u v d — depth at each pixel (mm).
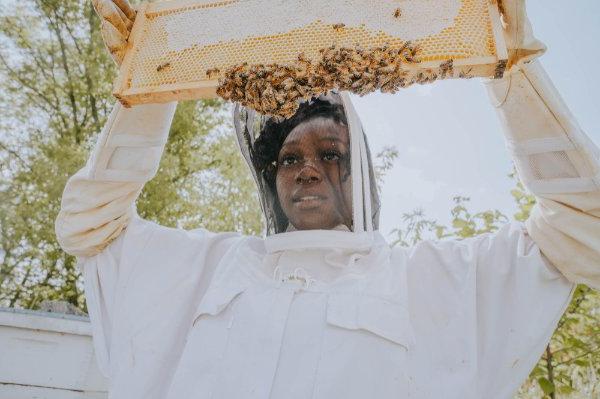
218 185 9359
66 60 9344
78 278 8641
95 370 3365
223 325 1665
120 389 1765
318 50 1397
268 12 1496
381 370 1486
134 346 1836
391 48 1331
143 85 1501
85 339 3387
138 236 2061
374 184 1970
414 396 1525
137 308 1903
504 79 1540
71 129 9289
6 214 8117
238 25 1501
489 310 1717
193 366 1602
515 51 1343
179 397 1554
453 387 1562
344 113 1863
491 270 1770
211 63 1467
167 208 8641
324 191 1778
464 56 1291
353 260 1729
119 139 1896
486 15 1336
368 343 1521
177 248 2064
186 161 9180
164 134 1962
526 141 1619
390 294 1645
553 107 1520
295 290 1667
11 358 3271
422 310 1731
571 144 1543
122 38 1537
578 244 1618
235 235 2170
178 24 1566
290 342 1554
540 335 1637
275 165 1880
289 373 1499
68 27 9430
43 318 3312
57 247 8406
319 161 1808
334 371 1471
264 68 1346
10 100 8969
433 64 1273
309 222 1773
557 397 3615
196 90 1418
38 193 8500
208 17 1548
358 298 1607
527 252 1752
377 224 1951
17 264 8711
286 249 1796
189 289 1954
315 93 1358
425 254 1868
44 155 8656
